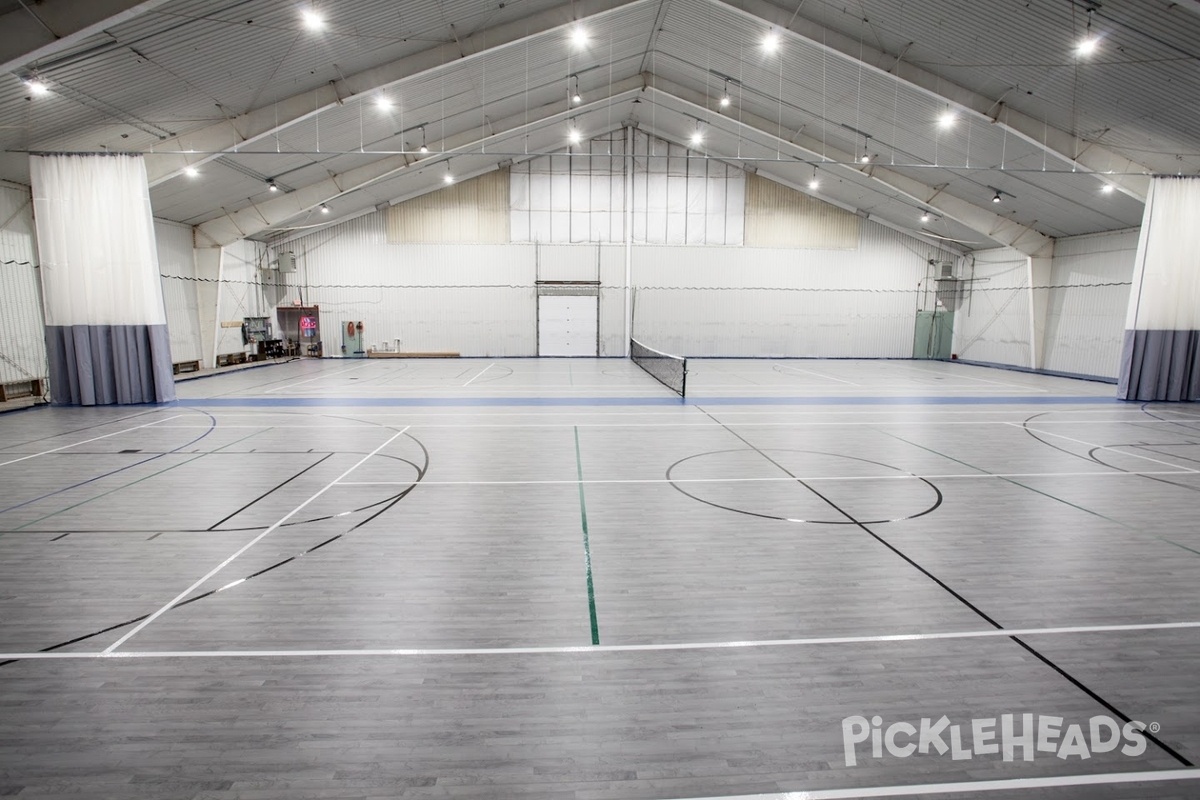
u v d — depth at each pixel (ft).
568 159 76.79
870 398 45.50
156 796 8.02
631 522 18.63
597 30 46.16
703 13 45.14
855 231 80.18
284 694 10.18
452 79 46.80
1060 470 25.07
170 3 28.27
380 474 23.84
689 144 75.15
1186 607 13.46
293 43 35.17
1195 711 9.93
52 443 29.12
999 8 32.94
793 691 10.36
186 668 10.91
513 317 78.74
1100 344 61.26
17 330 40.37
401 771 8.48
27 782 8.24
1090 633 12.33
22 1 24.85
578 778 8.38
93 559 15.67
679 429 33.14
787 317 80.84
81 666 10.94
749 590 14.14
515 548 16.57
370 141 53.83
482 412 38.22
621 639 11.98
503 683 10.53
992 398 46.19
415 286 77.36
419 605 13.30
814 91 50.78
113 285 39.88
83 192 38.99
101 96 33.68
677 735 9.25
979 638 12.10
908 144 53.83
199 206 56.18
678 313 79.92
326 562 15.56
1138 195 44.98
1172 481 23.48
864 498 21.17
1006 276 73.41
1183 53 31.22
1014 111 42.27
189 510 19.48
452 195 76.48
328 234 75.87
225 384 51.85
